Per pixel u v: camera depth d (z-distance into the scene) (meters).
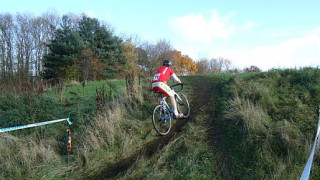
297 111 7.23
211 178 5.73
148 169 6.27
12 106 9.77
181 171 5.96
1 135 7.94
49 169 6.69
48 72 27.05
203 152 6.53
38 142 7.86
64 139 7.77
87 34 29.52
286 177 5.34
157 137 7.75
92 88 13.78
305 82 8.88
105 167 6.82
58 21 45.50
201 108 9.07
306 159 5.71
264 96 8.09
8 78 37.47
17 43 41.84
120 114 8.59
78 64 25.83
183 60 43.31
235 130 7.10
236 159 6.20
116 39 31.95
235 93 8.92
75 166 6.91
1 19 40.41
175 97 8.54
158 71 7.84
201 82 12.69
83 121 8.66
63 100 10.74
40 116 9.12
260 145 6.28
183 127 7.91
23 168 6.64
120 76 30.64
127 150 7.30
